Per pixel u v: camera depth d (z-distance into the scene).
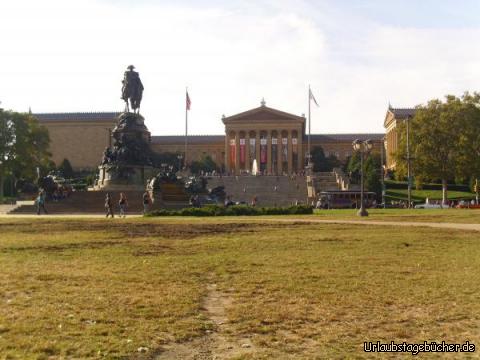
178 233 38.34
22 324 13.66
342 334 13.20
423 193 145.88
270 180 146.62
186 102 155.25
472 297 16.73
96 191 84.44
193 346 12.41
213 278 20.11
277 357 11.68
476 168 115.50
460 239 33.34
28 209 79.62
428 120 116.81
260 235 36.47
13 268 22.02
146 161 93.50
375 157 175.88
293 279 19.66
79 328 13.45
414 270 21.52
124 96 99.00
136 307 15.53
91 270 21.64
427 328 13.68
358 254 26.28
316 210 87.81
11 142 134.75
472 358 11.62
